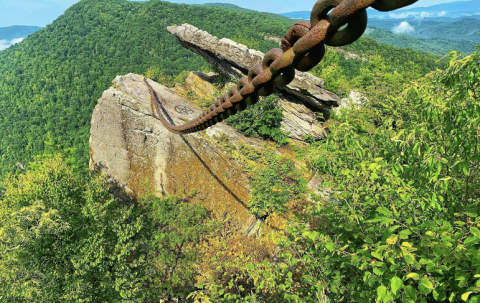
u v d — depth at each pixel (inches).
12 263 377.7
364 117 471.8
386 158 145.3
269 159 567.5
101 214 455.5
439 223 90.3
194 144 617.3
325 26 28.7
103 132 710.5
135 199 716.0
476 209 94.3
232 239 505.7
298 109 686.5
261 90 50.3
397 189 114.5
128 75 741.9
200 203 625.6
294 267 237.1
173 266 498.3
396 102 371.2
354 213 117.1
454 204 110.0
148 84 703.1
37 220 382.0
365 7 23.5
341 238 134.4
